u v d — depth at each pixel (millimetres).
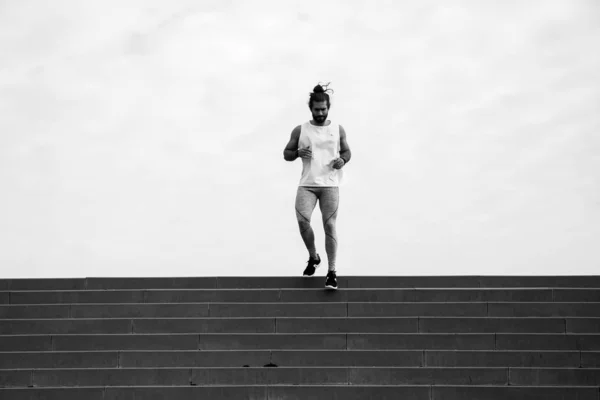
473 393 10367
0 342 11156
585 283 12055
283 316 11461
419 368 10617
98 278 12164
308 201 11750
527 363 10758
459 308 11430
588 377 10523
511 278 12086
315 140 11773
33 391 10531
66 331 11375
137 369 10727
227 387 10461
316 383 10633
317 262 11984
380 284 12031
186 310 11555
